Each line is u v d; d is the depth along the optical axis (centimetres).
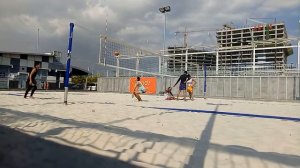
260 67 2548
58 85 3453
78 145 287
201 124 473
